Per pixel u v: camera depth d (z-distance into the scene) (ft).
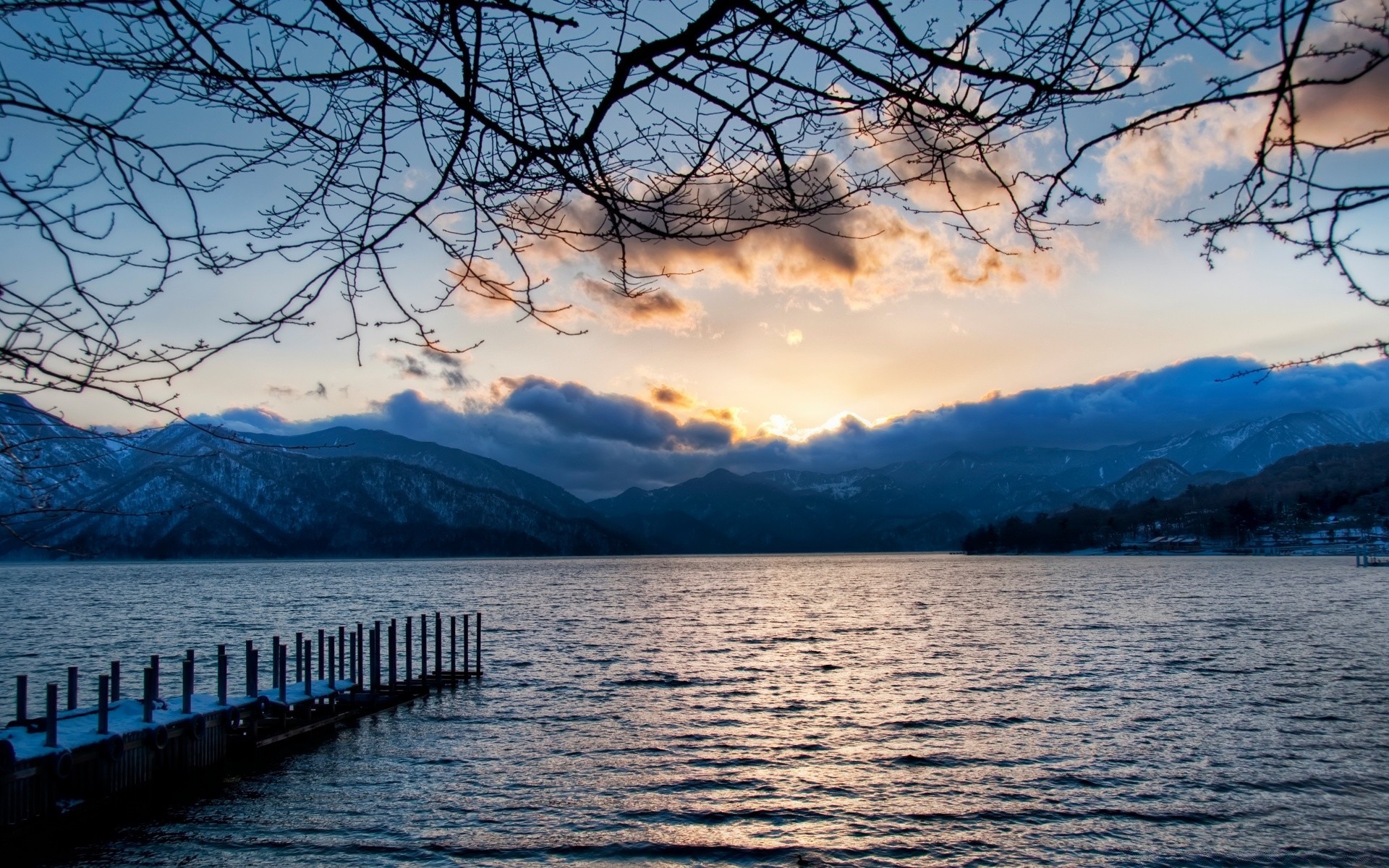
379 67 12.07
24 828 50.93
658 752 79.82
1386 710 92.84
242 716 73.20
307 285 12.58
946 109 11.46
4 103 10.85
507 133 12.63
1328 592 284.20
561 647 161.27
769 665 134.92
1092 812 62.03
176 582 483.92
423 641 109.29
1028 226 12.48
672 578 530.68
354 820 61.46
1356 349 12.71
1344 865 52.70
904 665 132.87
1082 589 329.52
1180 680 114.01
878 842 57.57
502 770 73.61
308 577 545.44
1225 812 61.62
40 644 165.89
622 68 11.73
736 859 55.26
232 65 11.64
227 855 54.70
